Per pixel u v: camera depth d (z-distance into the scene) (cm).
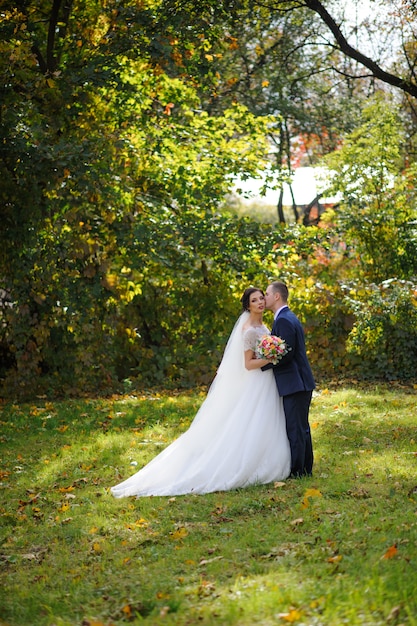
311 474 734
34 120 1215
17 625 443
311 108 2536
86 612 450
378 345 1398
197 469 719
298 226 1504
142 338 1535
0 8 1248
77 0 1374
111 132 1346
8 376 1396
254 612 409
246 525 595
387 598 411
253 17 1767
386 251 1587
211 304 1495
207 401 749
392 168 1645
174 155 1489
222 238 1433
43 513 674
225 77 2205
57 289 1370
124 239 1332
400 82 1709
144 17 1267
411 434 912
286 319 732
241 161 1530
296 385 721
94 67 1259
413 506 606
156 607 437
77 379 1425
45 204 1255
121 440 962
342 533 541
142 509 659
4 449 959
